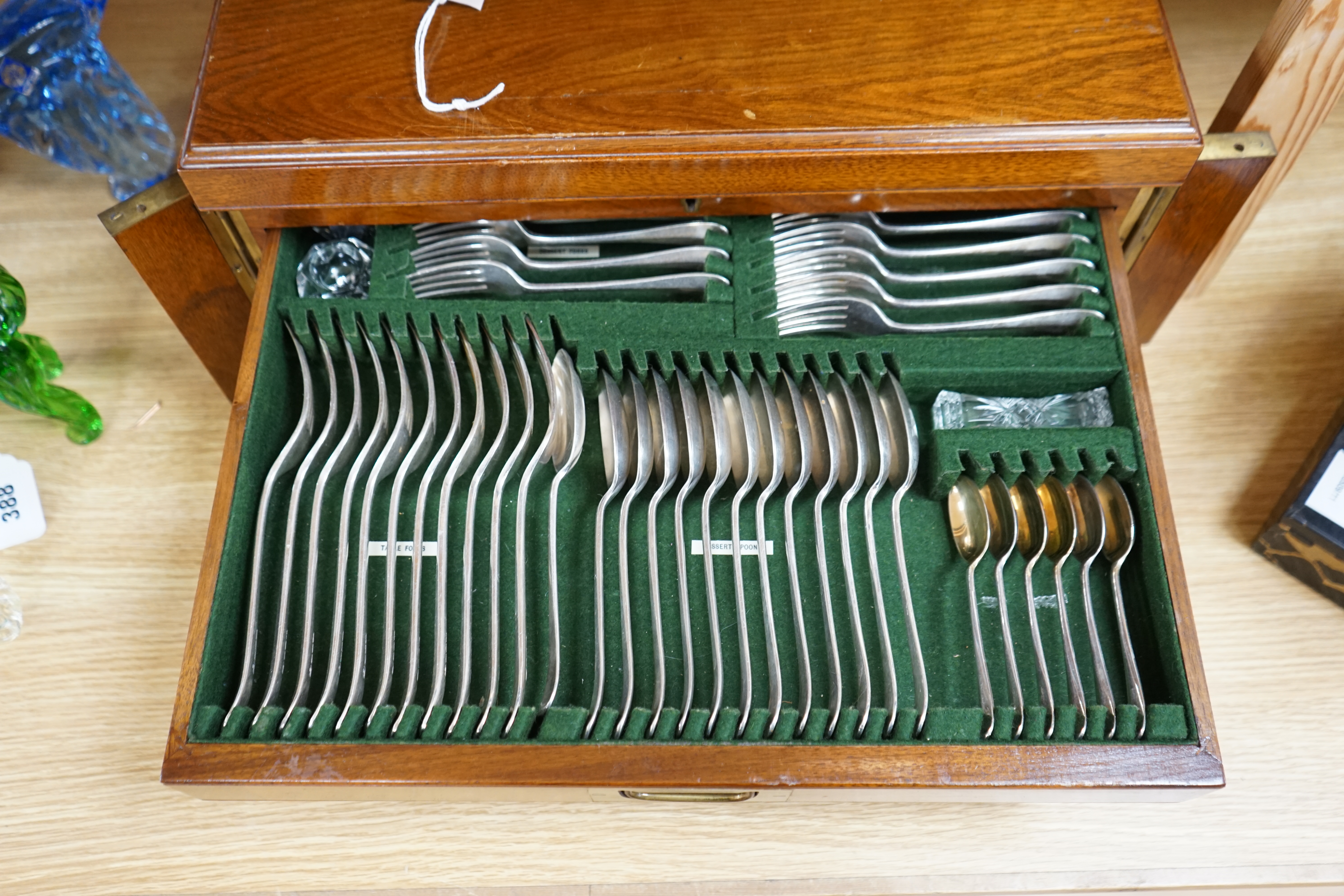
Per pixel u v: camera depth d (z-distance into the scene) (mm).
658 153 891
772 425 911
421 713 804
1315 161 1259
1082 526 913
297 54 930
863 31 943
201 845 918
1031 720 822
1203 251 1050
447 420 968
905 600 873
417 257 978
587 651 885
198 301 1026
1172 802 874
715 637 843
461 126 894
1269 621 1027
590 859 917
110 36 1332
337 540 921
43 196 1247
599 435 974
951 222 1034
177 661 1002
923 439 975
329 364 930
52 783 941
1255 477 1097
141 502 1077
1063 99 910
